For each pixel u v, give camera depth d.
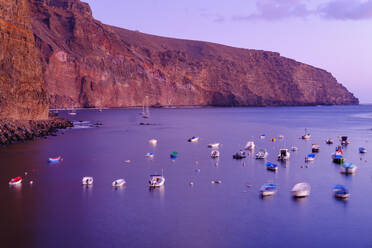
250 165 60.38
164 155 69.94
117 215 36.25
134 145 83.00
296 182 49.03
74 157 65.94
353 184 48.00
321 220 35.16
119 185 46.72
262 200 41.22
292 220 35.19
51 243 29.98
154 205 39.34
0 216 35.66
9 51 93.50
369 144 86.06
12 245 29.55
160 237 31.27
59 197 41.81
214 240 30.78
